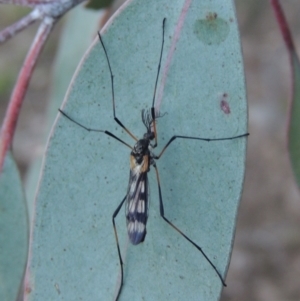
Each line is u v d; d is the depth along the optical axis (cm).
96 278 17
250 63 39
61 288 17
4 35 18
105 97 17
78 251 17
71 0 18
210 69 17
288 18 38
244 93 17
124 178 18
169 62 17
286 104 37
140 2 17
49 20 18
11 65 45
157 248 17
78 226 17
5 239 18
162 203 17
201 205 17
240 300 33
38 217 17
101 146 17
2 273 18
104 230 17
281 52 39
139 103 17
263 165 36
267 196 35
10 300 18
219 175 17
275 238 34
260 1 39
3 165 18
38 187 17
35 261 17
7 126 18
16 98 18
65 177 17
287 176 35
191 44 17
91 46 17
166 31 17
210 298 17
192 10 17
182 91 17
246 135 17
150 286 17
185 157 17
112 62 17
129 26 17
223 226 17
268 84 38
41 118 43
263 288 33
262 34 39
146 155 17
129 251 17
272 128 37
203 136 17
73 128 17
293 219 34
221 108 17
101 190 17
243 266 33
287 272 33
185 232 17
